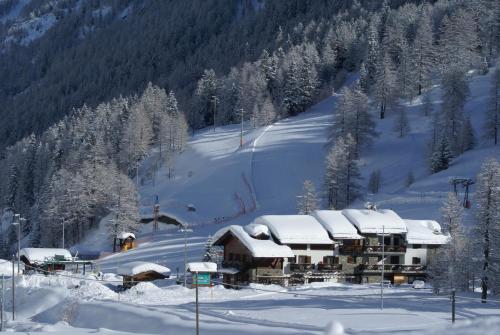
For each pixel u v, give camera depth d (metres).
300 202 114.81
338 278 81.00
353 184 128.25
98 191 149.00
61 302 66.38
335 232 81.50
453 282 65.56
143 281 78.00
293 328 45.97
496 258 63.97
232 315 52.97
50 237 145.62
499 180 65.25
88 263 97.94
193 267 74.94
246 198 140.25
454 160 132.75
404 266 82.69
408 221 88.00
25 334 48.50
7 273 90.88
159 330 50.22
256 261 77.75
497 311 56.00
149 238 125.56
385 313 54.19
